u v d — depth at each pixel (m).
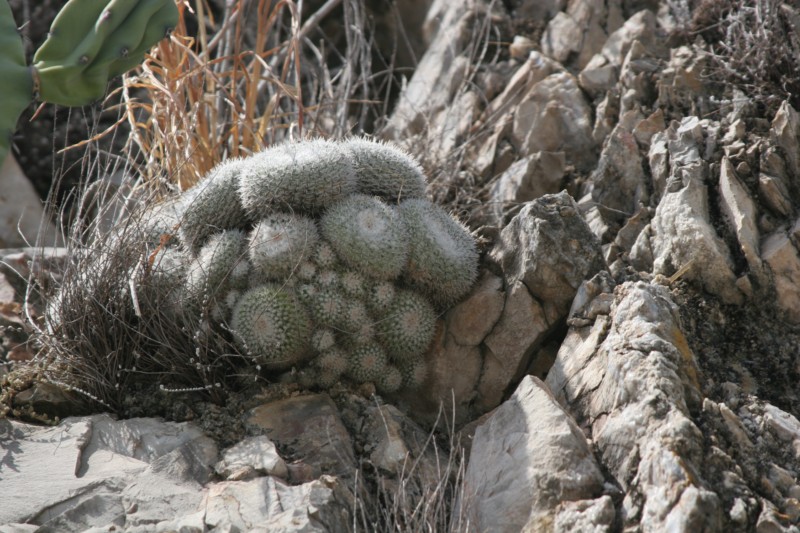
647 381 3.21
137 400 3.96
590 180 4.95
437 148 5.58
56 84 3.32
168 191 5.16
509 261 4.14
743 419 3.27
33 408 3.89
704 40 5.26
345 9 6.37
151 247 4.28
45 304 4.21
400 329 3.93
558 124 5.30
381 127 6.34
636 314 3.52
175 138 5.13
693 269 3.91
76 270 4.05
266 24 5.55
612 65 5.41
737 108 4.57
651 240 4.19
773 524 2.81
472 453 3.52
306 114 6.12
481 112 5.82
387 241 3.88
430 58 6.70
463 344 4.09
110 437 3.70
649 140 4.73
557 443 3.22
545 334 4.01
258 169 3.97
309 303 3.84
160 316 3.93
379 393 4.07
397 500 3.23
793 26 4.69
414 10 7.79
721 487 2.92
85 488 3.35
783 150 4.18
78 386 3.99
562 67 5.67
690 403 3.23
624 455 3.13
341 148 4.25
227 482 3.37
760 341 3.78
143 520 3.22
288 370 3.96
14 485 3.38
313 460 3.57
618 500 3.04
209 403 3.90
